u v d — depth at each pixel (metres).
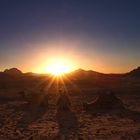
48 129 18.48
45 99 29.56
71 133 17.16
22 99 35.56
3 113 25.58
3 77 67.75
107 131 17.56
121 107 27.52
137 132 17.17
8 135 16.95
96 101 27.47
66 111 26.45
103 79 74.31
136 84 63.09
